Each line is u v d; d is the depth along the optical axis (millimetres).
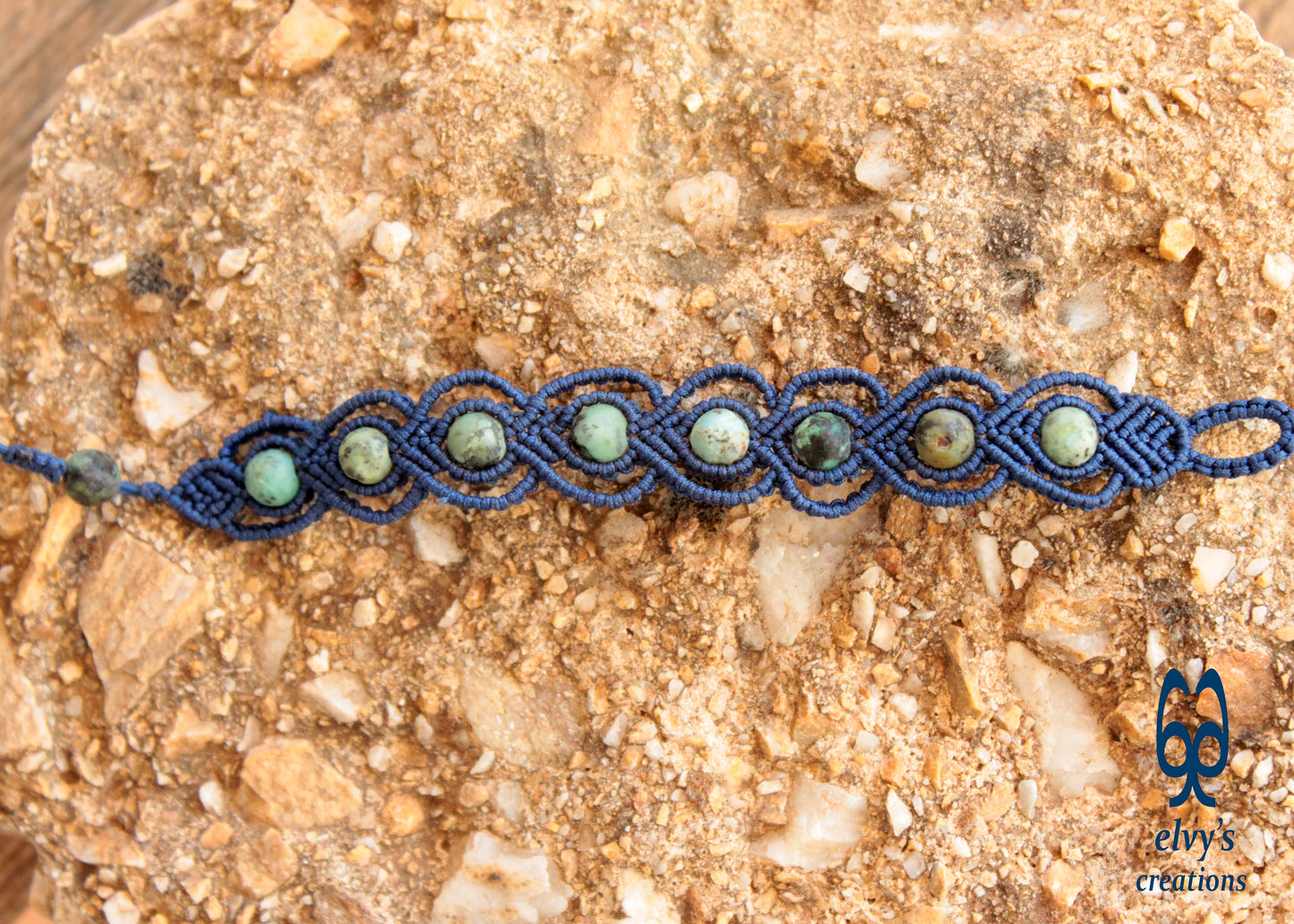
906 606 283
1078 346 282
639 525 283
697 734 281
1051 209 281
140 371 285
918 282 280
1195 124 282
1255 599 280
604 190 284
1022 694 285
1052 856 280
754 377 277
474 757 283
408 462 276
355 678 284
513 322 283
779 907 281
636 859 280
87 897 283
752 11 292
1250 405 276
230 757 284
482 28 287
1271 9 328
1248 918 280
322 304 284
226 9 294
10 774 283
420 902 283
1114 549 281
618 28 288
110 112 292
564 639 283
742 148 289
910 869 279
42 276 288
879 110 285
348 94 288
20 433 287
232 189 285
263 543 285
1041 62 285
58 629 285
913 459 275
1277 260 281
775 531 286
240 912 282
